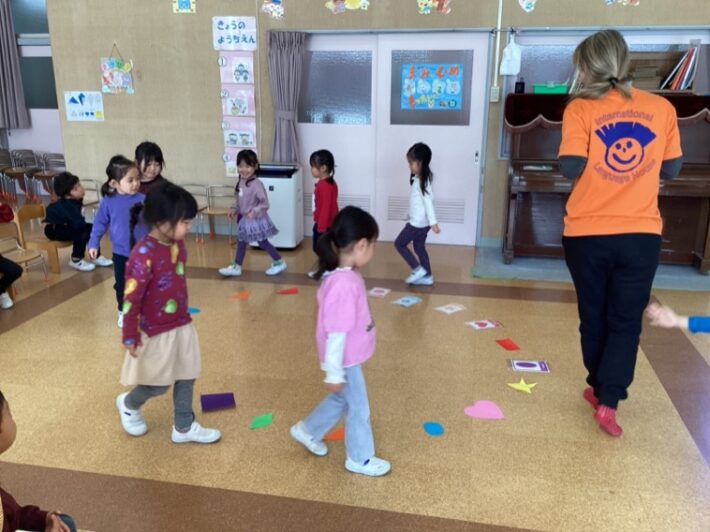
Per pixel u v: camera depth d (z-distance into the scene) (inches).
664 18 193.6
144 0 223.9
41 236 216.8
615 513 80.4
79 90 239.5
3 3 295.9
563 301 163.8
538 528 77.7
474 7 203.2
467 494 84.3
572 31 200.2
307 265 200.5
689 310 157.4
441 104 216.4
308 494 84.1
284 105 220.8
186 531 76.7
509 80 208.4
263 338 137.8
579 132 88.4
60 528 53.8
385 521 78.8
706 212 183.9
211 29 222.1
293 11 214.8
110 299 164.7
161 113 235.5
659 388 114.9
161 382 88.2
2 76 304.8
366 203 231.9
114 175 131.4
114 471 89.0
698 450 94.8
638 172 87.4
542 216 202.5
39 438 97.2
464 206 224.8
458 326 145.3
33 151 319.6
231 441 97.0
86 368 122.6
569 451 94.5
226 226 245.4
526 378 118.8
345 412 88.9
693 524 78.4
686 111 183.3
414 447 95.5
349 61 219.1
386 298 165.6
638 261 88.7
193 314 152.5
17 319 149.6
